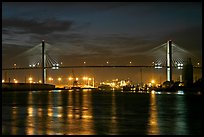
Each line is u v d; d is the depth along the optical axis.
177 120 27.56
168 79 139.50
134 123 25.38
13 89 139.88
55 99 65.25
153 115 31.80
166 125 24.25
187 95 88.25
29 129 21.78
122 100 61.94
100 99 65.38
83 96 83.38
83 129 21.91
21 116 30.42
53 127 22.78
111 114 32.59
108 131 21.02
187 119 28.34
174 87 127.25
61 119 27.80
